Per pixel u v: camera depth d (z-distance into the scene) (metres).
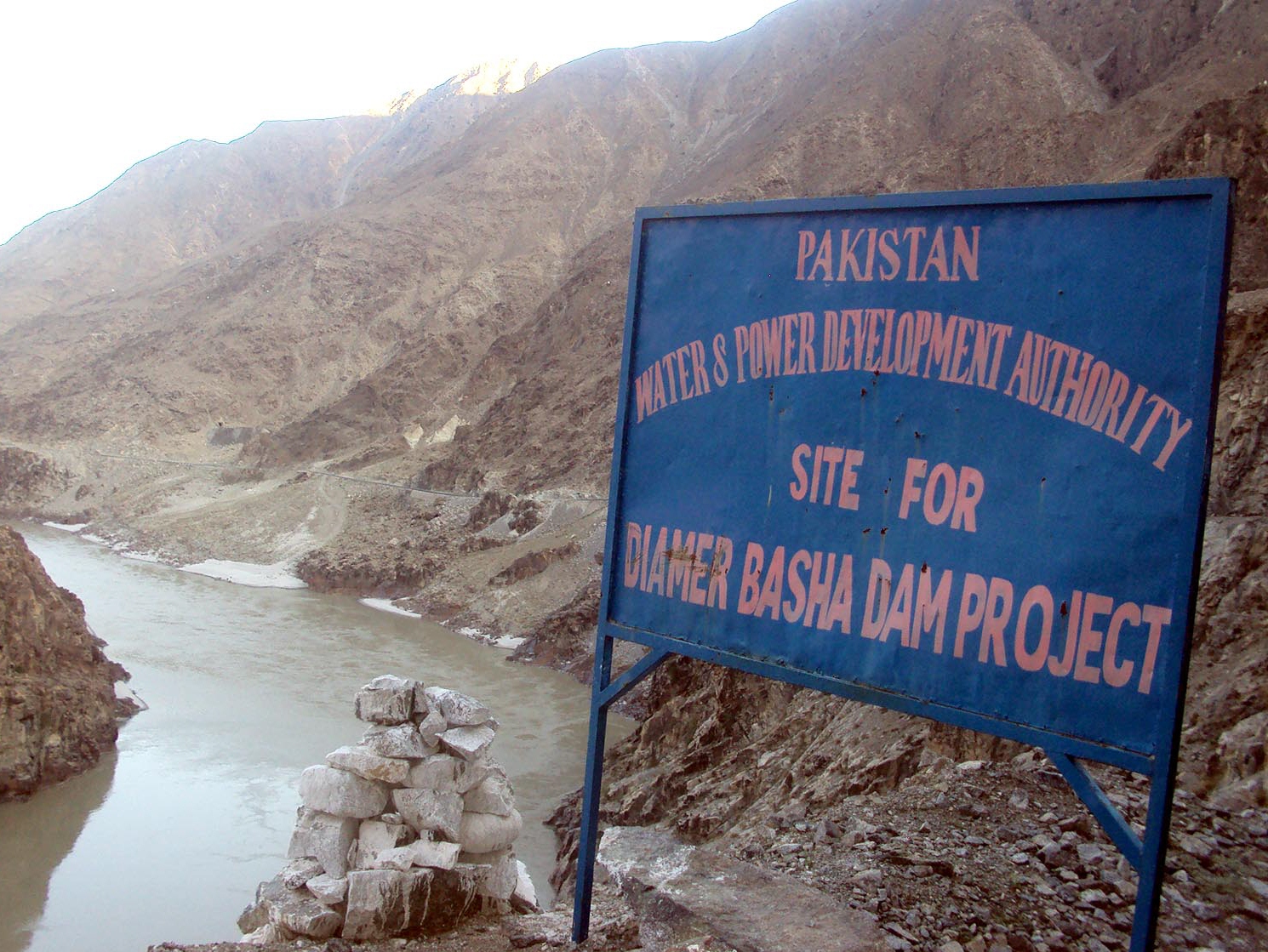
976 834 8.95
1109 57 109.25
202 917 23.39
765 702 24.31
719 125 164.25
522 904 9.70
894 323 5.95
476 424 96.12
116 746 35.44
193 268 160.38
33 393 124.25
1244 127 43.50
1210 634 14.16
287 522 82.94
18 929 22.55
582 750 36.69
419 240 140.12
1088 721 5.20
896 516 5.91
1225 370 21.73
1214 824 9.20
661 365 6.93
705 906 7.46
